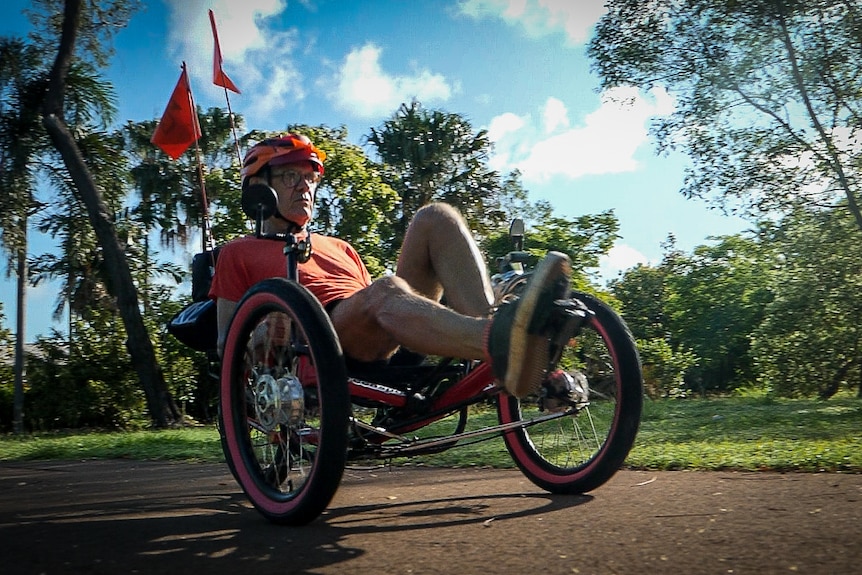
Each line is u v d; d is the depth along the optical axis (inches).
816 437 202.8
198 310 121.8
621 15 446.3
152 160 840.3
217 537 91.4
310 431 96.3
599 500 108.2
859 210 430.0
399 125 936.3
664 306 1421.0
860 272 464.4
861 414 321.4
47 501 133.9
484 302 104.0
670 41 436.1
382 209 688.4
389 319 96.3
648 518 92.7
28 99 584.7
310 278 113.4
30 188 591.8
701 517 91.6
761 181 433.1
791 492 107.2
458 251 105.8
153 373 587.5
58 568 77.7
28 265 633.0
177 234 840.9
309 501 93.5
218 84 169.2
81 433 609.9
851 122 420.8
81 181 570.3
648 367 655.1
